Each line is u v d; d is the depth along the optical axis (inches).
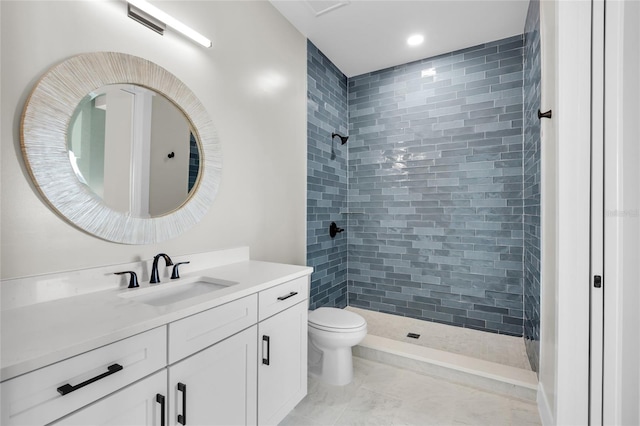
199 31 66.4
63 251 45.3
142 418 36.0
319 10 91.3
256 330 53.4
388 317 121.6
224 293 47.4
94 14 48.6
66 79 44.7
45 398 27.8
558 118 50.0
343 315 84.4
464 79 111.4
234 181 75.4
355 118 132.0
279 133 91.6
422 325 113.8
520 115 102.3
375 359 93.0
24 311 38.6
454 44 108.9
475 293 110.2
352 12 92.0
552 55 59.1
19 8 40.7
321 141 114.0
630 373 43.2
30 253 41.9
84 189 47.1
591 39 47.6
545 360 67.1
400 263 123.0
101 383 32.0
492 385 77.7
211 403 44.8
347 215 132.6
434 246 116.8
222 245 72.2
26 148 40.6
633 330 42.5
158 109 58.2
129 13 53.3
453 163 113.1
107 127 50.2
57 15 44.3
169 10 60.4
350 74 131.6
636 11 40.4
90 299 43.9
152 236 56.6
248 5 79.9
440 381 82.1
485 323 108.5
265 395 55.6
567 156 49.4
